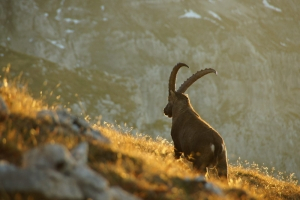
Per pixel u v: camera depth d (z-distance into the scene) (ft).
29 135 68.69
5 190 47.83
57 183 49.90
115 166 66.23
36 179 48.73
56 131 72.79
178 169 88.43
